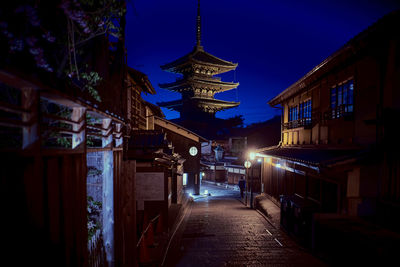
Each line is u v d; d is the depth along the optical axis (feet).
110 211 15.11
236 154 129.39
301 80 43.88
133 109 47.73
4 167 6.37
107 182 15.14
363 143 28.40
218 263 24.84
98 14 16.15
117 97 24.39
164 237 31.89
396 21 22.22
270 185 58.18
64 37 15.34
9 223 6.56
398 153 22.30
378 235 20.75
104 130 14.44
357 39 26.89
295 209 32.07
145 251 23.66
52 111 15.55
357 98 29.73
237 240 32.04
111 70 25.02
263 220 43.37
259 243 30.83
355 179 25.59
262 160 65.10
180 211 50.08
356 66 30.09
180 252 27.89
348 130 31.78
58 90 8.25
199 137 82.84
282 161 49.90
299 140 49.49
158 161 35.19
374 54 26.66
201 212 52.39
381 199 24.00
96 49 23.67
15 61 11.75
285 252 27.63
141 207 34.50
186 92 164.14
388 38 24.52
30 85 6.97
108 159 15.14
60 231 9.11
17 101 12.71
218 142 144.56
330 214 26.86
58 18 15.01
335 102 35.88
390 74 24.38
